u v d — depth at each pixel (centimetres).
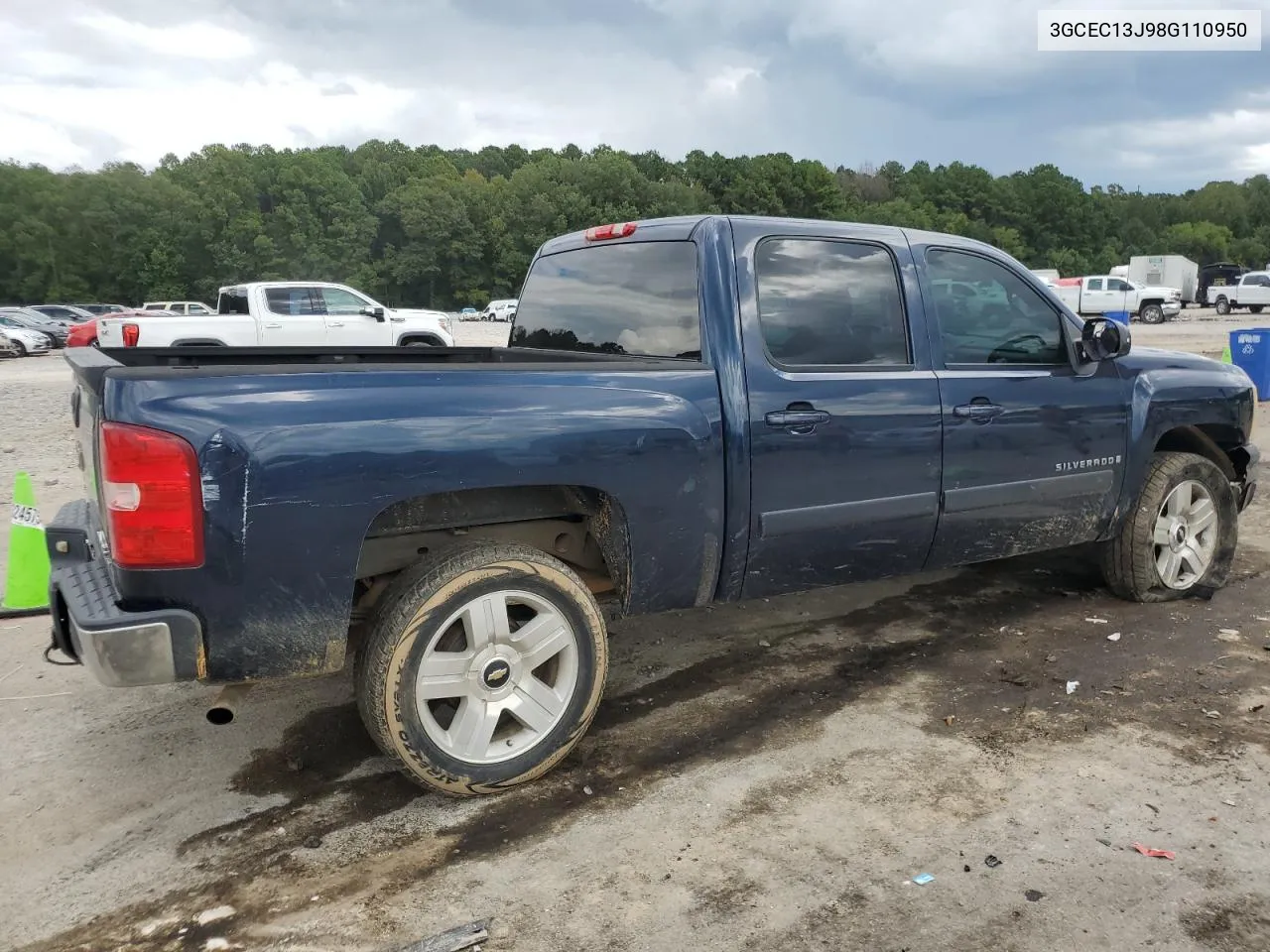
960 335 399
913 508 378
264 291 1639
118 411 245
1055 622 464
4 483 826
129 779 322
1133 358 464
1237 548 588
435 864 271
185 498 247
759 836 282
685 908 249
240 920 247
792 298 355
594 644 317
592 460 302
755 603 500
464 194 9912
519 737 312
